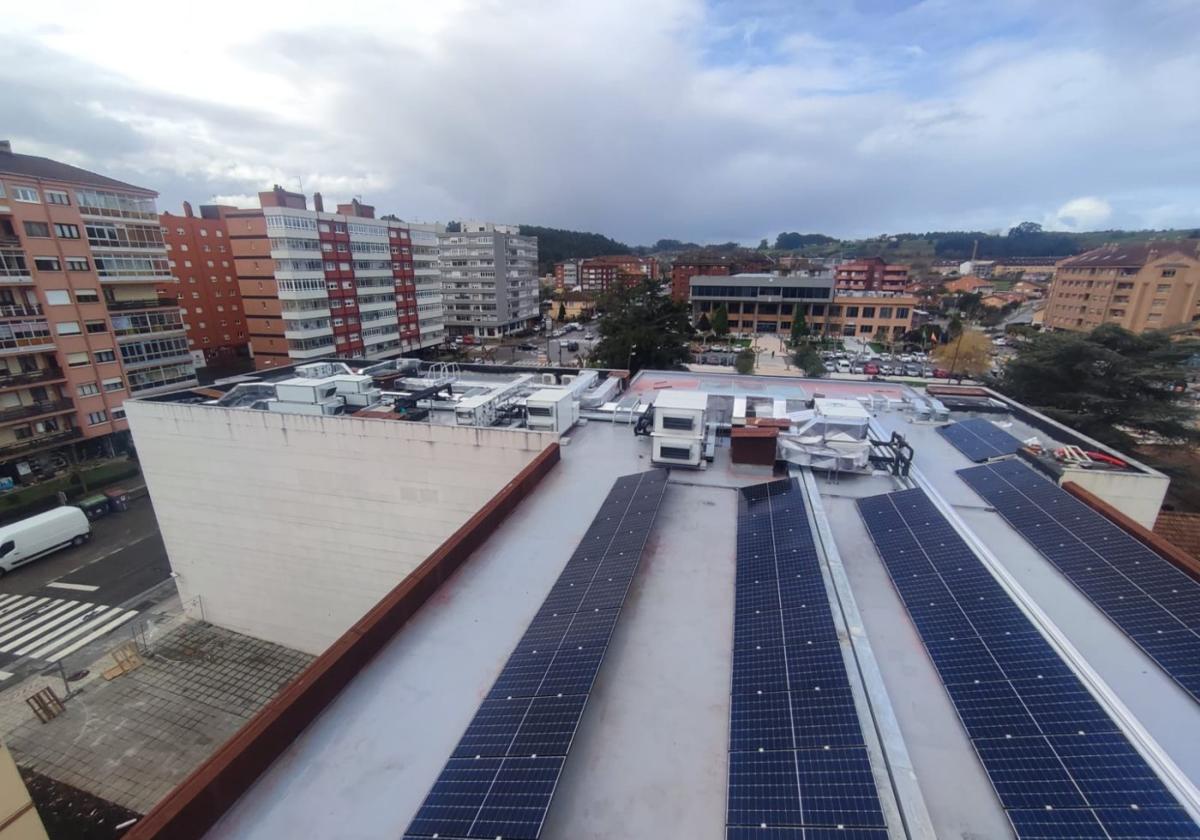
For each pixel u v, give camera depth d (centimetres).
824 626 962
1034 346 3981
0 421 3734
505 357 8544
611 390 2738
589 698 910
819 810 646
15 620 2667
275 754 816
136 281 4544
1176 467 3353
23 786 938
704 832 706
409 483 2128
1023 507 1491
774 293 10544
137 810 1741
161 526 2525
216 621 2627
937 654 962
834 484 1717
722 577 1270
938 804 711
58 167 4241
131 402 2373
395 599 1096
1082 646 1006
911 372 6975
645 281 6462
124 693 2217
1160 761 710
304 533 2339
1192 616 1000
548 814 678
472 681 982
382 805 754
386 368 3347
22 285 3834
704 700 919
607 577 1148
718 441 2100
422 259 7962
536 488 1753
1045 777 697
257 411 2203
